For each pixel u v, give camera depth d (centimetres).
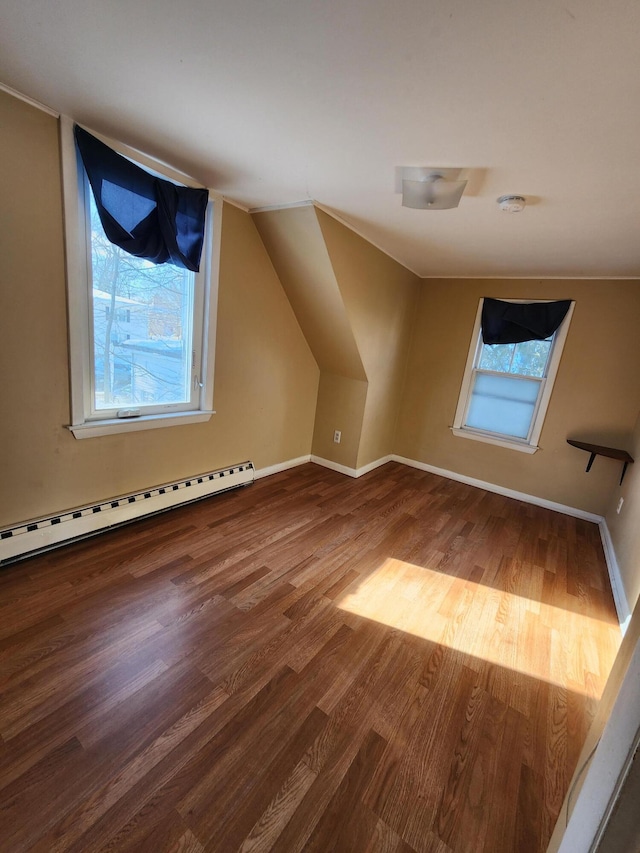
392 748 135
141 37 123
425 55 116
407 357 445
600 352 345
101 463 235
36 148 174
